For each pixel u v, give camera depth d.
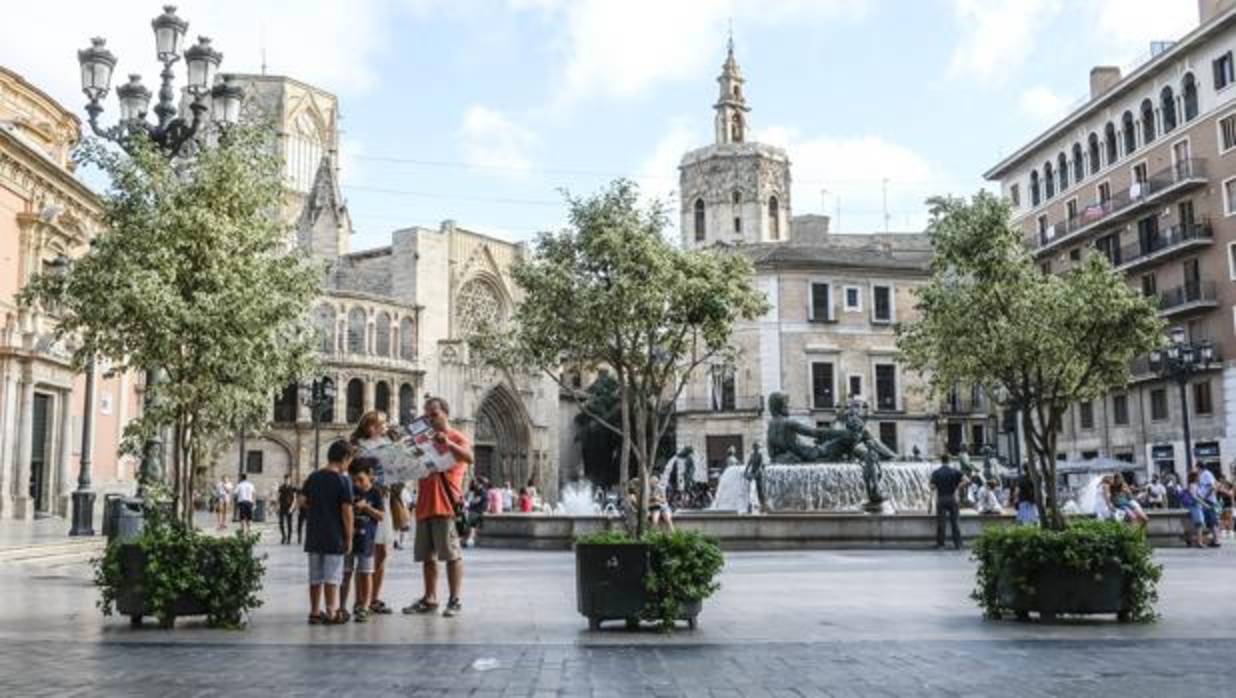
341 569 11.09
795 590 14.52
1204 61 50.00
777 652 8.99
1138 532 11.02
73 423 38.50
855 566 19.12
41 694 7.21
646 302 10.93
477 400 78.19
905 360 15.00
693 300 11.20
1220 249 48.97
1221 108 48.81
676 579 10.23
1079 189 60.69
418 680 7.72
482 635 10.07
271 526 41.75
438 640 9.74
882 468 30.44
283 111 89.06
